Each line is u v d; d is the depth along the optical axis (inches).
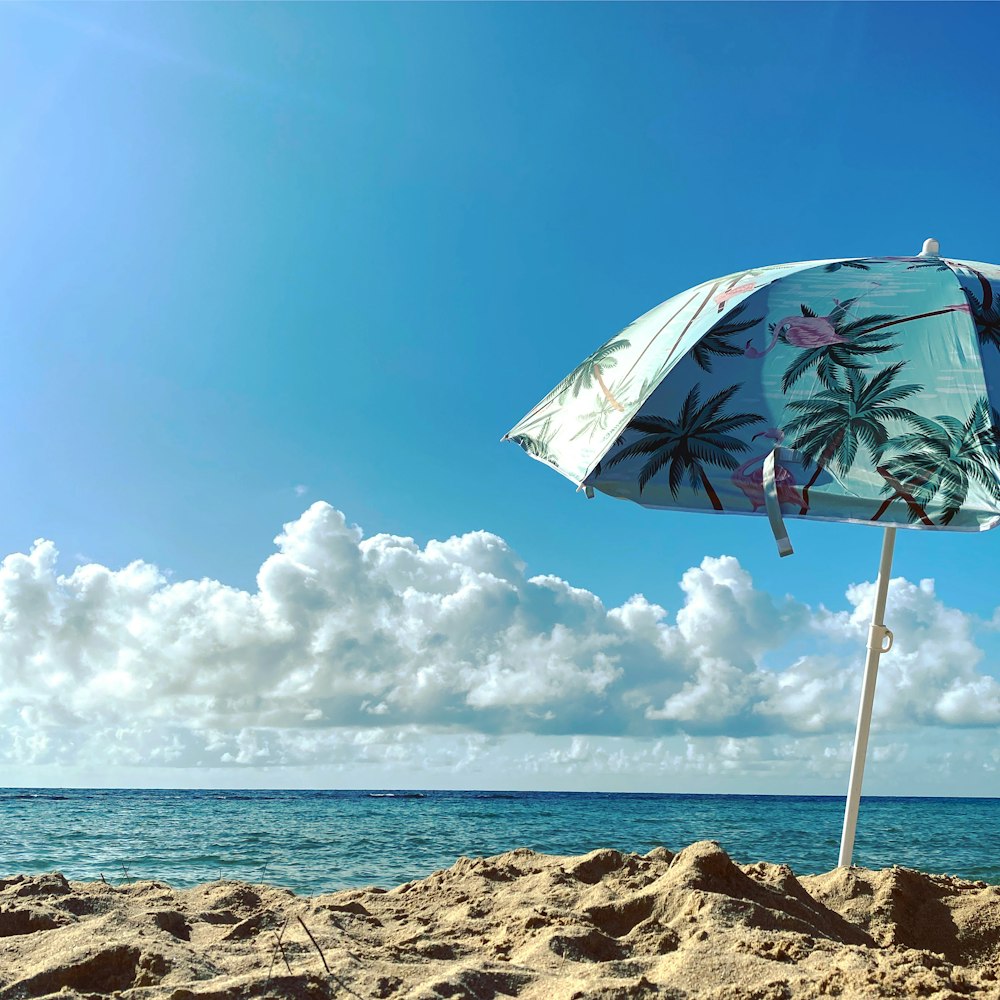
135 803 1601.9
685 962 103.3
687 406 116.6
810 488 108.3
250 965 108.7
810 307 127.3
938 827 1029.2
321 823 1011.9
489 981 101.0
